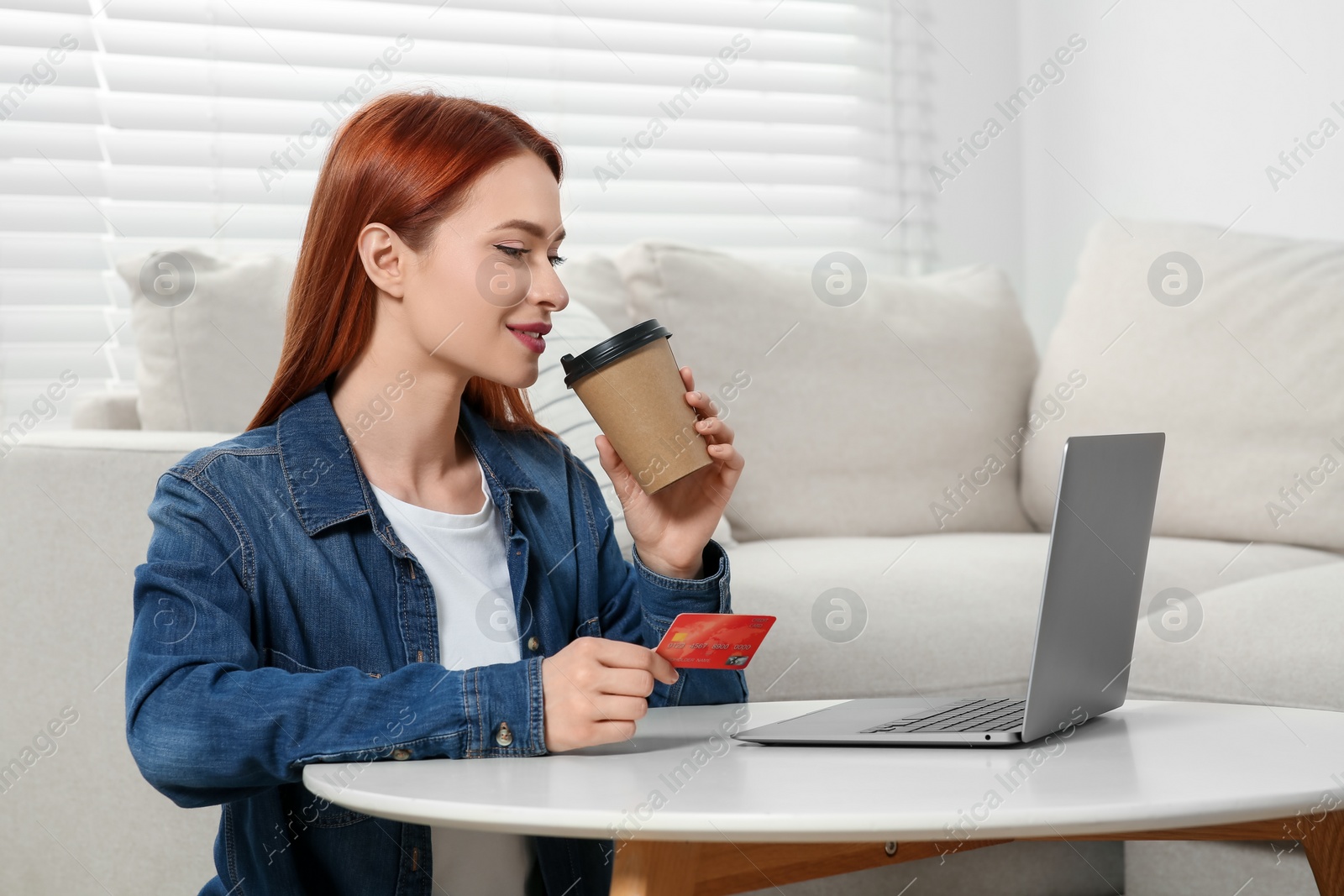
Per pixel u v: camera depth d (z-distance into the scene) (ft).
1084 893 4.77
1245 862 4.20
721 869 2.34
